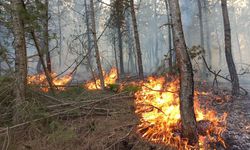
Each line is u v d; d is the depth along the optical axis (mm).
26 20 9336
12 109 8070
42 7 10523
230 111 10797
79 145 6734
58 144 6773
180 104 7453
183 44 7484
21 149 6750
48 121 7805
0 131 7031
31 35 11117
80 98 9273
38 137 7051
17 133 7305
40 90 10047
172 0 7559
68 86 11094
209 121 8375
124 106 8672
